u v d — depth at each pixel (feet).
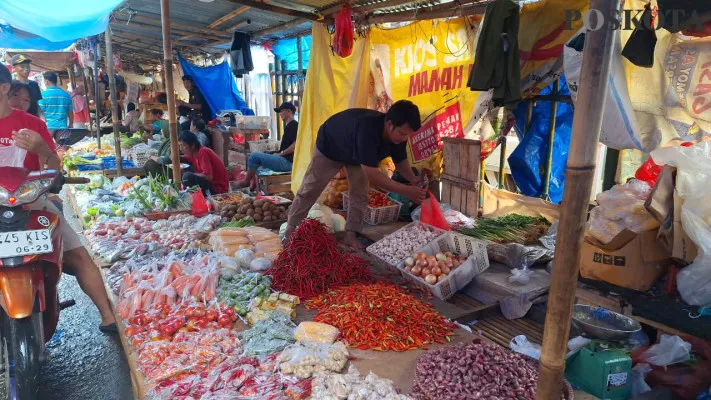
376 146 12.73
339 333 9.14
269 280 11.54
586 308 9.88
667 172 8.79
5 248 8.16
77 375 11.16
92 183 21.77
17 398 8.55
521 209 16.29
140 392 7.64
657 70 11.44
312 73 21.36
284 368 7.88
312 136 21.70
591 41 4.74
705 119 10.94
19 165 10.29
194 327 9.35
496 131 16.80
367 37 19.31
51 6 17.26
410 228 14.30
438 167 18.61
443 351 8.18
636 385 8.22
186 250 13.56
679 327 8.46
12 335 8.36
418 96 18.57
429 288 11.76
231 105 38.40
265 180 23.72
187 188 19.92
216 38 34.06
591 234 9.87
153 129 36.11
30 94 19.49
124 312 10.16
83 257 11.04
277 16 24.66
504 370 7.49
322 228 11.91
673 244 8.83
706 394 7.92
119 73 48.83
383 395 7.16
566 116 15.85
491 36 13.06
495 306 11.44
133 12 27.27
